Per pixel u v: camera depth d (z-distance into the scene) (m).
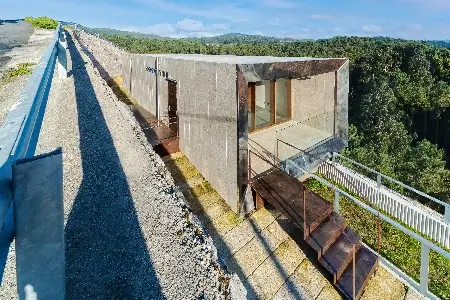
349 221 8.34
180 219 4.44
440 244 7.83
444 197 29.14
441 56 57.16
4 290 3.03
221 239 6.16
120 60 19.11
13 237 1.42
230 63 6.26
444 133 45.12
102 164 5.86
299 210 6.18
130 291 3.25
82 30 31.45
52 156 1.53
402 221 8.68
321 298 5.35
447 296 6.20
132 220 4.36
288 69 7.07
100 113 8.61
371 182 9.59
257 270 5.66
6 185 1.36
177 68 8.77
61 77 12.08
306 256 6.13
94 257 3.67
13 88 8.03
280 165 7.74
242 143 6.41
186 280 3.45
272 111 9.62
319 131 9.47
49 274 1.57
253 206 6.97
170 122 9.86
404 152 37.59
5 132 1.84
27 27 24.30
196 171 8.10
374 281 5.92
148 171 5.73
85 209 4.55
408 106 48.88
